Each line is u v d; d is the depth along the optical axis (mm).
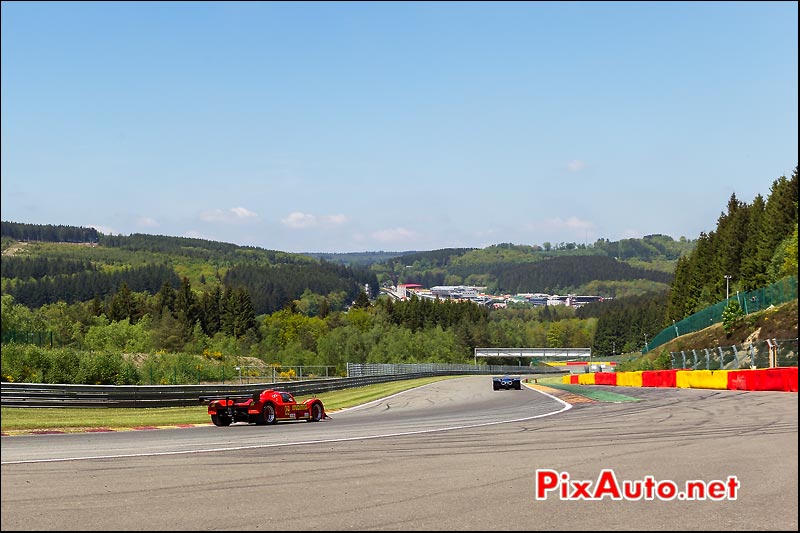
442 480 10055
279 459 12344
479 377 93750
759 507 8203
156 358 54719
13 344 37656
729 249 103438
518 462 11570
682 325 74812
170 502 8773
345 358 124500
